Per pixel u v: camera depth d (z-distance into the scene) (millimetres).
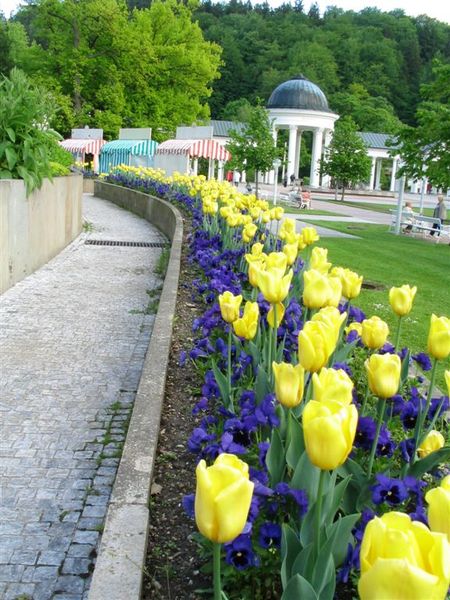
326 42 118875
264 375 3469
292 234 5918
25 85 10148
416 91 116000
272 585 2559
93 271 10930
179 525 3145
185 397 4715
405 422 3408
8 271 9062
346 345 3959
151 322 7805
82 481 3955
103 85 48969
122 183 27891
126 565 2633
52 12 48625
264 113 33656
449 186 16328
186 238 12008
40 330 7156
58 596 2949
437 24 133000
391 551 1074
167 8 53219
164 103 51344
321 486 2041
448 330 3002
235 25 123125
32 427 4656
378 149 78562
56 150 14922
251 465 3232
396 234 23484
